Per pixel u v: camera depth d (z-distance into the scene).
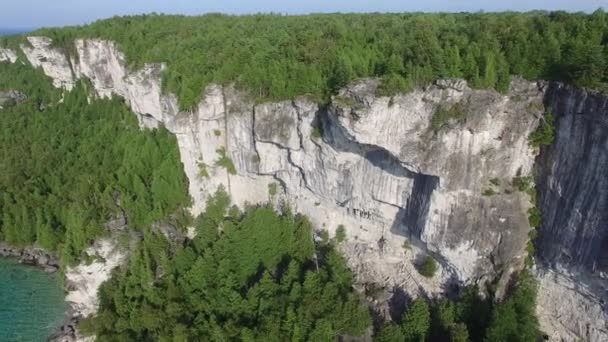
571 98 57.72
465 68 62.19
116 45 107.44
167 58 89.50
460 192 65.62
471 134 62.88
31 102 130.25
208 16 132.38
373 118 61.84
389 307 73.12
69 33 130.50
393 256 77.75
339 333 66.12
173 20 125.81
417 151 63.88
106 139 106.88
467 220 66.38
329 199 79.19
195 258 77.81
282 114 74.44
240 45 88.69
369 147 69.38
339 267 74.06
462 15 94.50
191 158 86.44
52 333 76.62
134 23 123.19
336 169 74.25
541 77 61.09
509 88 62.31
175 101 81.75
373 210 76.19
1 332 76.56
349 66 66.50
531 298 65.00
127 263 80.75
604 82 54.97
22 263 94.12
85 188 93.88
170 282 72.19
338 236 81.06
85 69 121.88
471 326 65.69
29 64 145.00
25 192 98.56
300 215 83.56
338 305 66.19
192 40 97.44
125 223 84.19
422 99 62.38
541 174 64.25
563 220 61.53
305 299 66.56
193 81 79.81
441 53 63.56
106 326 71.50
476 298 67.88
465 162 64.19
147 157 93.75
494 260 67.94
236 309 68.00
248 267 76.12
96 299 81.56
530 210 65.88
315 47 77.25
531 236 66.69
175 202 87.75
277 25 105.31
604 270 57.25
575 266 60.97
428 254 74.19
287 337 62.78
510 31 68.00
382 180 72.06
